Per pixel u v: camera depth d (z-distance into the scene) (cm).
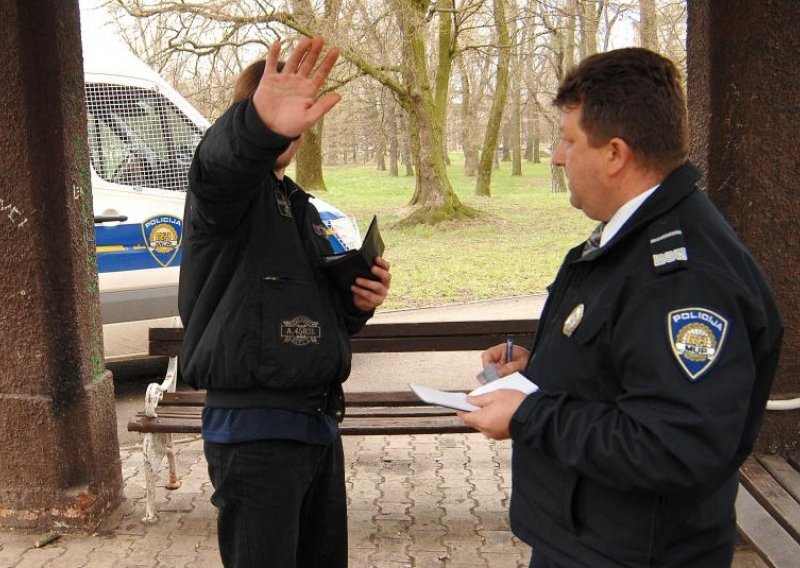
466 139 4134
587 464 154
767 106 321
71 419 357
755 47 317
